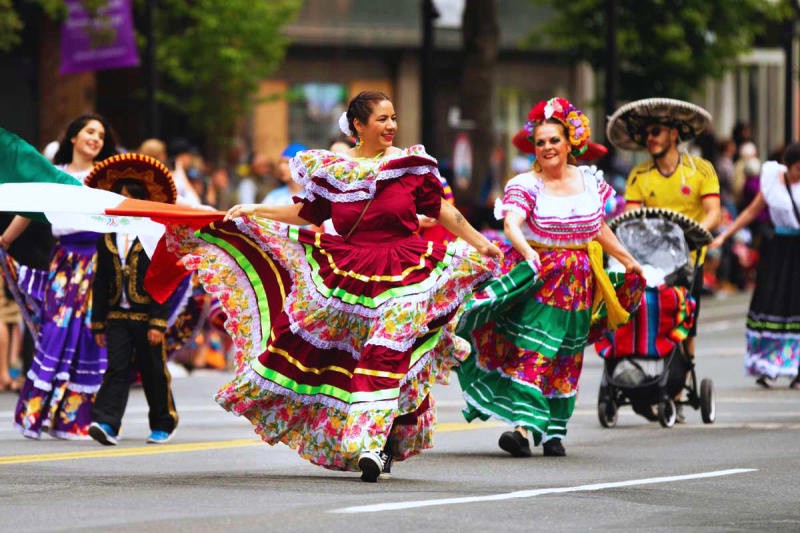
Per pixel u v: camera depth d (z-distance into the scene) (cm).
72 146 2275
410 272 1711
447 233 2289
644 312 2305
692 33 5525
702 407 2370
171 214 1772
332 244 1730
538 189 2048
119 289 2144
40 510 1502
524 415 1995
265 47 5400
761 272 2925
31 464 1912
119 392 2147
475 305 1984
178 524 1405
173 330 2236
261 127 6488
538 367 2009
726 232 2914
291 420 1741
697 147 5331
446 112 6888
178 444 2152
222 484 1698
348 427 1678
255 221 1741
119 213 1864
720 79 5681
